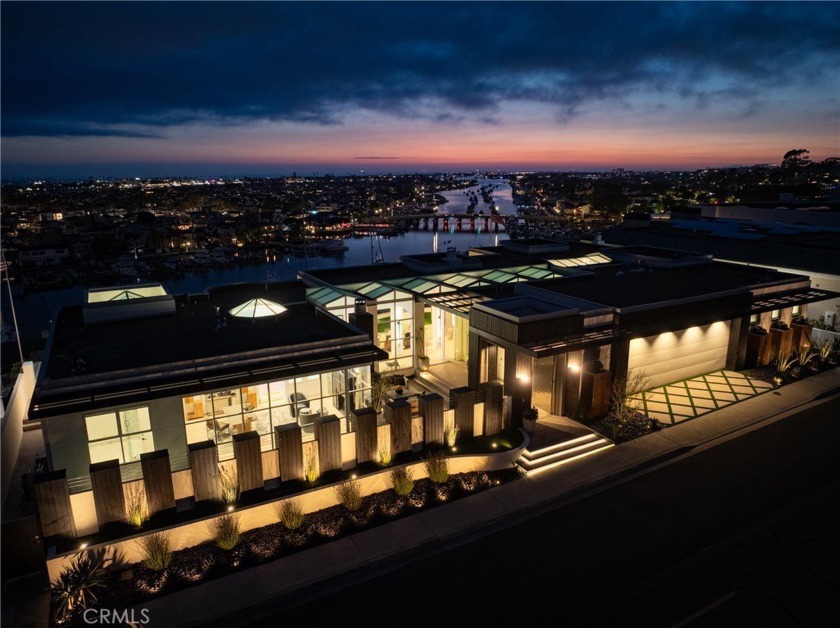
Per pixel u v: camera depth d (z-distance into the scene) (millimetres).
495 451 18578
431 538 14727
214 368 16891
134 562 13703
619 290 26734
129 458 15836
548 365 21719
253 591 12766
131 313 22594
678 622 11812
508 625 11844
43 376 15500
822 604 12297
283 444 16047
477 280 29047
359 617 12117
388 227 199875
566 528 15312
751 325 27922
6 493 15914
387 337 25594
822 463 18562
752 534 14836
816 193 100312
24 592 13047
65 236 142875
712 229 47031
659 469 18469
